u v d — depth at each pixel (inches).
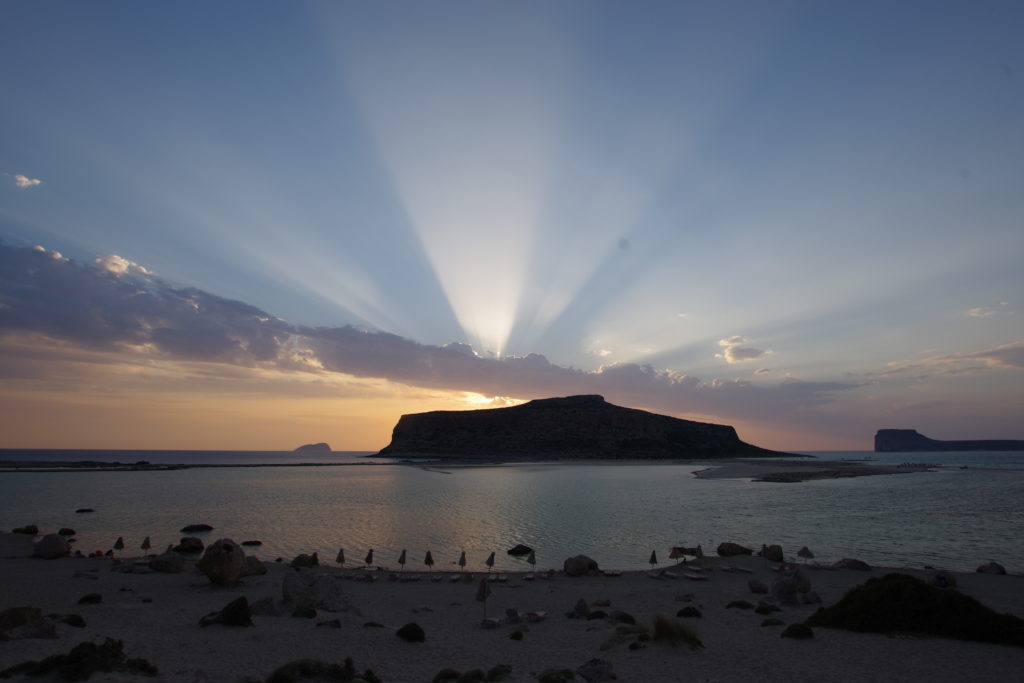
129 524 1737.2
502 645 622.5
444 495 2701.8
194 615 722.8
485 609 757.3
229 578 913.5
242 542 1384.1
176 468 5590.6
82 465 5369.1
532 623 724.7
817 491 2864.2
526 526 1678.2
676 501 2384.4
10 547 1305.4
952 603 655.1
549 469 5433.1
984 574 1016.9
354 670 480.7
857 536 1489.9
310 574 821.9
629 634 639.8
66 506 2230.6
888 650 584.7
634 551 1309.1
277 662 529.7
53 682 424.2
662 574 1032.8
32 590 871.7
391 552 1293.1
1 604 780.0
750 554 1217.4
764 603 812.0
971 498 2468.0
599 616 751.1
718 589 926.4
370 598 862.5
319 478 4173.2
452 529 1625.2
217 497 2620.6
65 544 1198.9
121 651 494.3
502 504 2282.2
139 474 4515.3
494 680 488.1
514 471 5098.4
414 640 625.0
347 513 2001.7
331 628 669.9
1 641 543.2
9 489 2989.7
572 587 943.0
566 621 734.5
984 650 583.8
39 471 4635.8
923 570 1050.7
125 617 703.1
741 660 554.6
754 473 4564.5
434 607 813.2
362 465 6811.0
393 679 502.6
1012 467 5565.9
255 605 747.4
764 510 2049.7
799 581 838.5
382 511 2062.0
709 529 1615.4
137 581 954.1
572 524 1715.1
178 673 479.8
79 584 917.2
